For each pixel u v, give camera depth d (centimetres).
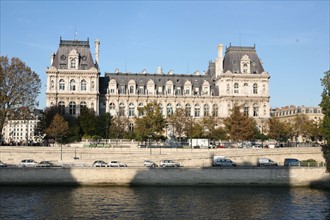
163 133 11575
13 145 9281
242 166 7425
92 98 12112
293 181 7281
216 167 7231
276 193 6581
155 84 13025
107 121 10975
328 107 8088
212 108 12988
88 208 5322
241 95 12794
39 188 6819
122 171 7106
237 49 13288
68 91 12044
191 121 11281
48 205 5462
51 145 9562
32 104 9300
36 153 8431
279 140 11488
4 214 4962
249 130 10194
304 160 8156
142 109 10538
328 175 7288
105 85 12812
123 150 8775
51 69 11988
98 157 8450
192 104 12938
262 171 7262
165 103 12838
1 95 8875
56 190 6631
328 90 8131
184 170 7181
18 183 6994
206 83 13188
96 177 7075
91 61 12412
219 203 5728
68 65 12219
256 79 12938
